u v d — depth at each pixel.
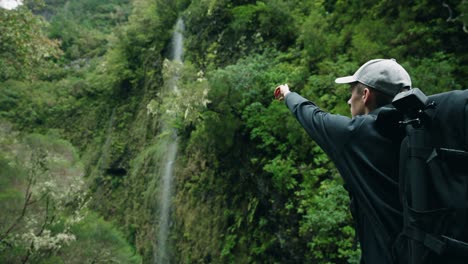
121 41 21.28
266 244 8.09
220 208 10.30
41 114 26.66
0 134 14.52
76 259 10.38
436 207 0.80
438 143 0.83
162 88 17.17
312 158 7.41
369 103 1.26
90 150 23.12
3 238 8.61
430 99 0.88
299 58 9.48
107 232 13.90
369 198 1.05
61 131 25.83
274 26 10.85
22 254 8.73
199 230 11.15
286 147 7.88
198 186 11.70
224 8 13.47
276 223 7.91
